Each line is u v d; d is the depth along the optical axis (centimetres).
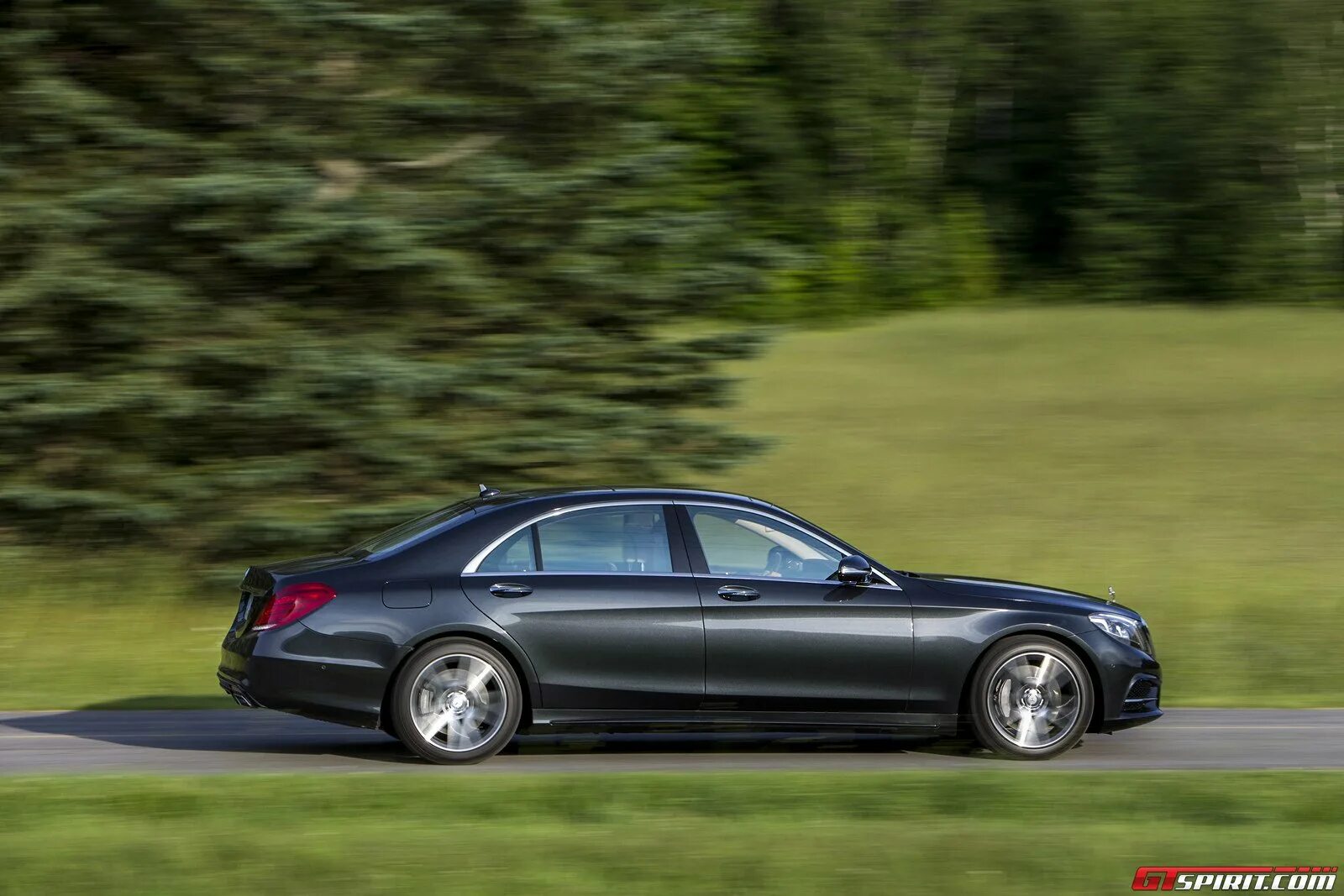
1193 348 8950
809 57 10750
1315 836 1777
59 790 1905
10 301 3631
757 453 4241
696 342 4194
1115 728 2311
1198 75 10950
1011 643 2273
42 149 3788
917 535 4916
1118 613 2333
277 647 2136
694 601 2209
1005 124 11819
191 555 4012
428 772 2109
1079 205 11306
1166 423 6869
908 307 11044
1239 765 2278
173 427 3888
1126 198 11131
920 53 11250
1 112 3788
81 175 3769
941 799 1916
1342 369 8188
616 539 2242
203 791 1897
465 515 2261
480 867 1574
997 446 6394
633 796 1902
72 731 2566
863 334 9688
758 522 2283
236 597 3878
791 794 1930
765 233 10275
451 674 2170
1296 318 10094
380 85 3981
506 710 2175
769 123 10244
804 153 10675
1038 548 4734
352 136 3925
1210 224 11031
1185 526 5059
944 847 1666
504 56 4006
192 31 3788
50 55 3856
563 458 4019
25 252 3712
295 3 3762
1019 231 11638
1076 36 11162
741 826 1762
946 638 2253
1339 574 4375
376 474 3991
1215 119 10925
